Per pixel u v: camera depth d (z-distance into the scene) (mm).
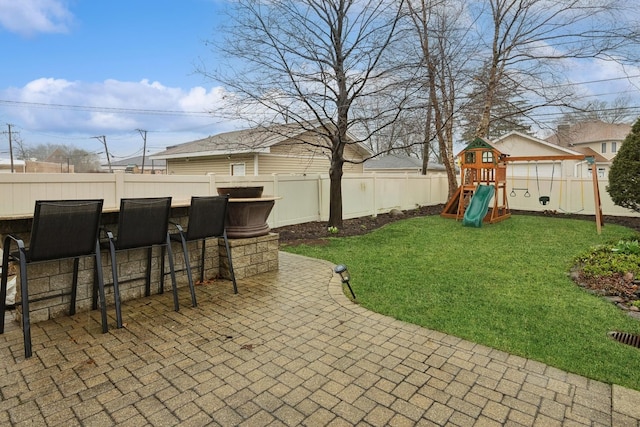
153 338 2785
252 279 4395
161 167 44969
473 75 10164
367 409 1951
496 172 10172
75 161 41281
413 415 1904
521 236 7598
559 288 4090
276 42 7113
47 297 3105
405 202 12734
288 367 2377
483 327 3025
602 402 2014
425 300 3672
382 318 3209
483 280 4387
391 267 5000
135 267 3699
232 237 4492
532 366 2402
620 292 3883
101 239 3502
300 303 3572
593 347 2674
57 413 1893
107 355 2512
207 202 3748
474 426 1822
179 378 2232
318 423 1838
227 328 2982
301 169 15078
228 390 2115
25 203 4301
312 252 5992
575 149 21688
